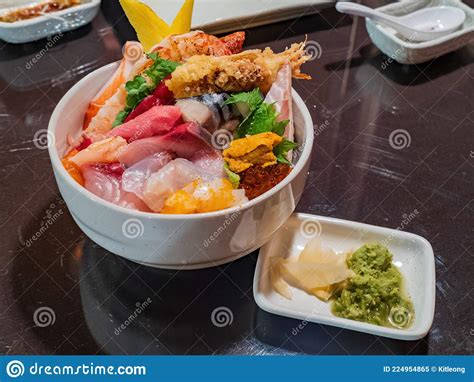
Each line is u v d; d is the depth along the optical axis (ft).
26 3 5.24
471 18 5.28
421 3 5.48
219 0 5.33
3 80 4.77
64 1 5.23
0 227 3.61
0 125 4.35
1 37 5.03
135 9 3.80
